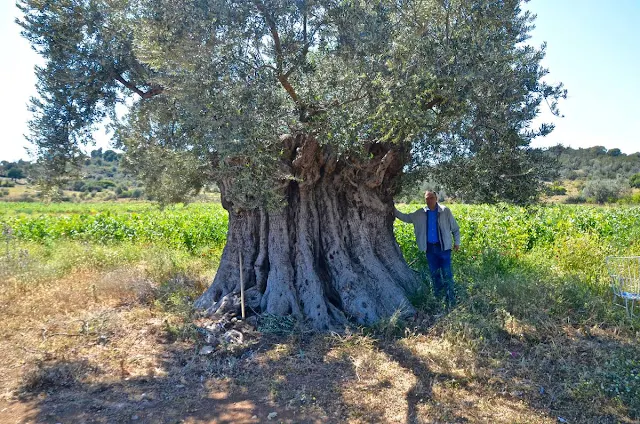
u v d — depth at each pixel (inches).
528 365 186.7
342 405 159.8
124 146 296.8
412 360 194.2
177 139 229.3
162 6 190.2
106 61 276.5
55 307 271.0
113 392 172.2
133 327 239.3
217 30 184.9
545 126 205.9
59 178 291.1
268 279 256.5
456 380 176.6
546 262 370.9
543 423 147.2
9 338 225.6
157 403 163.6
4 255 383.6
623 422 147.6
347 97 213.3
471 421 148.5
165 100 264.2
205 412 156.6
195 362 197.3
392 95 182.7
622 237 482.6
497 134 208.8
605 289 281.0
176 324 237.1
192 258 458.3
